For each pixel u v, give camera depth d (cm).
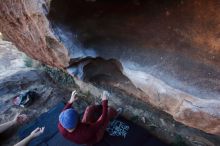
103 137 414
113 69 400
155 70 328
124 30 351
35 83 523
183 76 311
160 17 331
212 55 303
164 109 344
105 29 354
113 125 425
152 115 427
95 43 359
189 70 310
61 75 511
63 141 420
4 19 377
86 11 336
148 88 337
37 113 476
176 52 322
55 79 518
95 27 351
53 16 316
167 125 415
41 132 420
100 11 342
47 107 482
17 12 341
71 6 321
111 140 411
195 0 301
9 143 441
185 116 309
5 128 451
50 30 324
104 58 360
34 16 321
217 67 299
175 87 311
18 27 373
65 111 360
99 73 416
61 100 486
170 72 319
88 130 371
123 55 351
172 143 402
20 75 537
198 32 309
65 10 320
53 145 417
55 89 507
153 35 337
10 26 387
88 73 409
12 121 459
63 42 335
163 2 324
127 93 438
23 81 525
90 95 476
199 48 310
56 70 517
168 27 328
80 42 350
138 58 342
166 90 317
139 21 344
